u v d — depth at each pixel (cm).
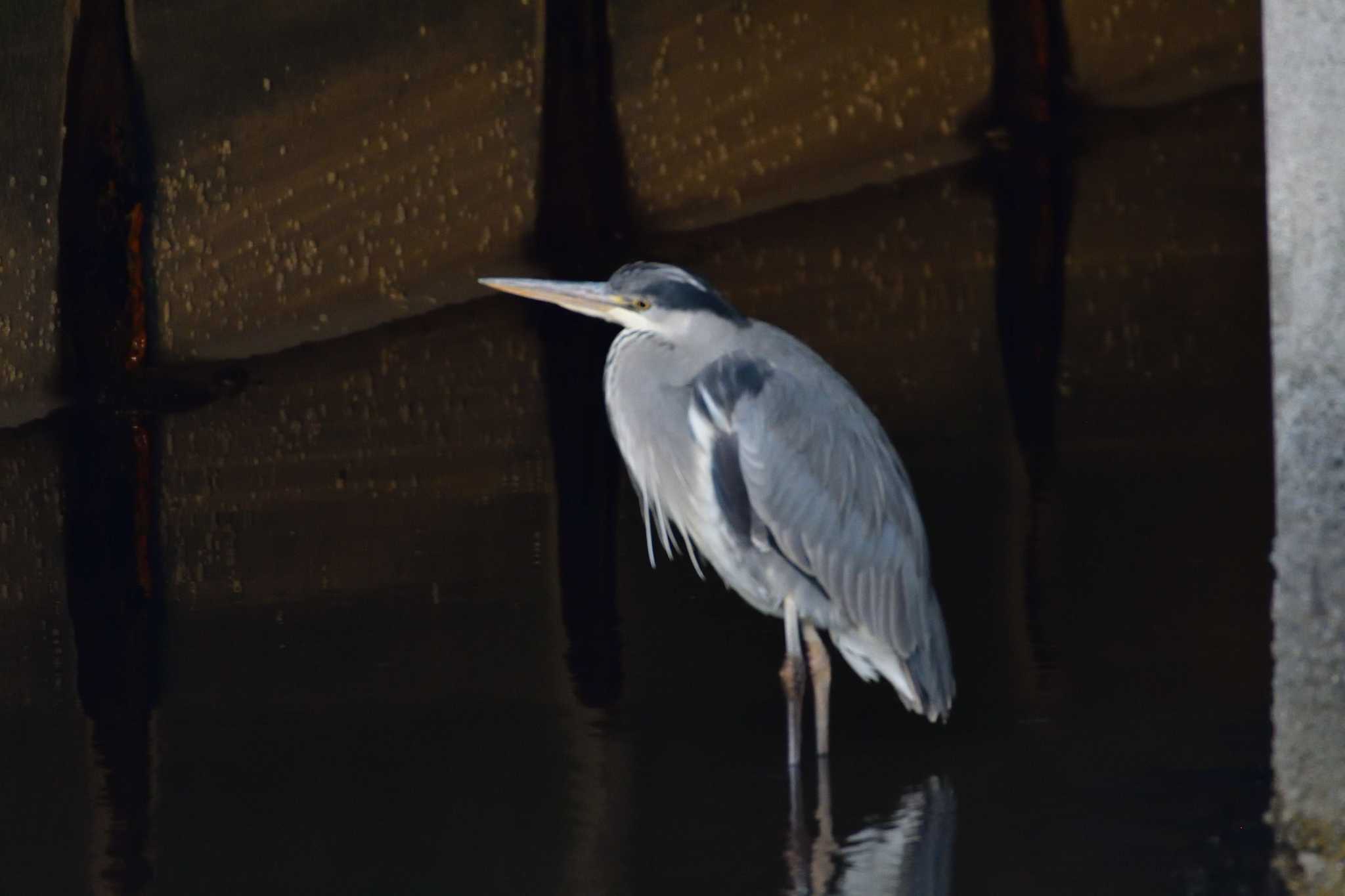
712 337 880
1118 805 761
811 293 1686
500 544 1169
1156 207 1870
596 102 1852
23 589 1112
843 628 868
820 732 841
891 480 870
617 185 1884
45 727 899
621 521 1212
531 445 1367
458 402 1477
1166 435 1298
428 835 762
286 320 1675
